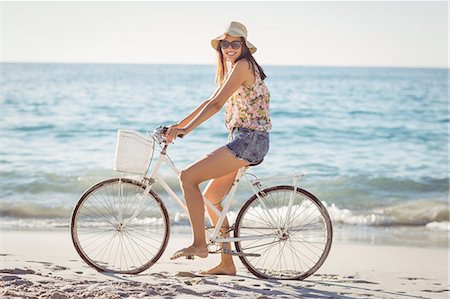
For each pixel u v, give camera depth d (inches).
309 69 3129.9
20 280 231.6
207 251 247.1
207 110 239.8
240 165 244.5
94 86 1557.6
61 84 1601.9
